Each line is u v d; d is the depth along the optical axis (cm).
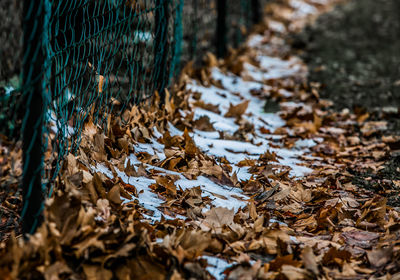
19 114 434
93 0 421
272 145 521
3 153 415
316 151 517
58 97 339
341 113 642
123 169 369
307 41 1077
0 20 468
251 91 721
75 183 305
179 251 266
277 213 357
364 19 1338
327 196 386
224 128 539
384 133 568
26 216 268
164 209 335
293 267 270
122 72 481
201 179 396
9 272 230
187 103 548
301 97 698
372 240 319
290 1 1519
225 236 298
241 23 1066
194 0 728
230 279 259
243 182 406
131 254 262
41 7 252
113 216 283
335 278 274
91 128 372
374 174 449
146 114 455
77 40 407
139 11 465
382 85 761
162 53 491
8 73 468
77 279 242
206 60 768
